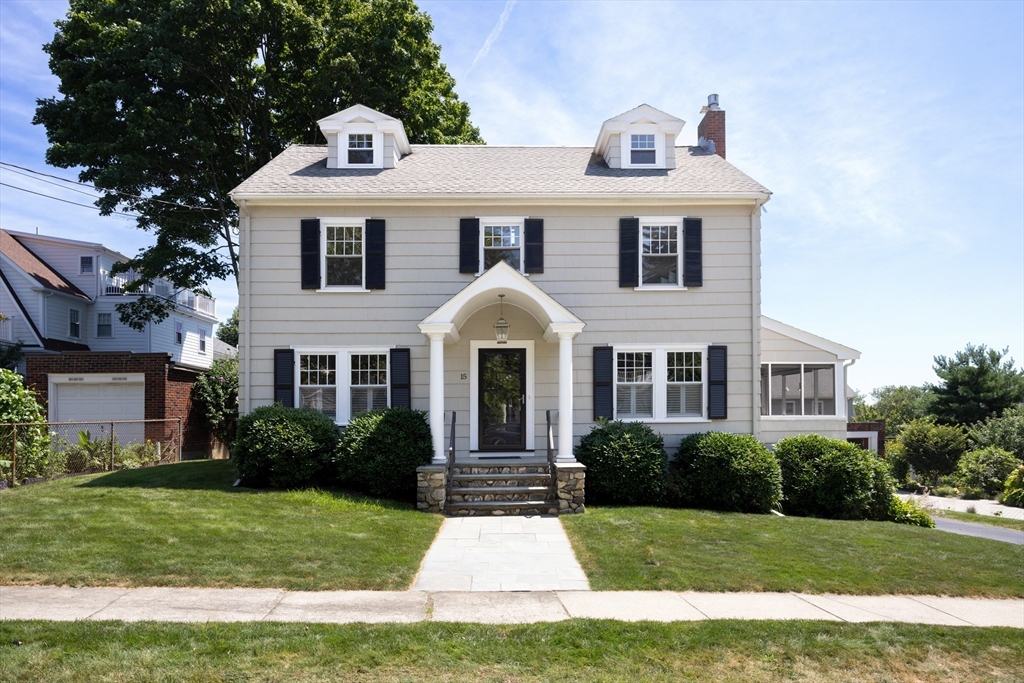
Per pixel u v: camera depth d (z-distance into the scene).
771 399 16.94
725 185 14.66
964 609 7.17
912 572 8.34
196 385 20.95
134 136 18.55
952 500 25.22
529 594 7.21
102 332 28.05
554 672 5.27
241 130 22.55
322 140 22.36
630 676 5.25
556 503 11.73
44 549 7.90
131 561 7.62
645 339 14.40
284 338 14.09
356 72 20.42
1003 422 29.59
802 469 13.29
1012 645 6.07
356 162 15.48
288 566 7.74
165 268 22.55
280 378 13.93
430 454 12.66
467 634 5.89
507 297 13.52
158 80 20.00
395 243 14.28
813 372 17.03
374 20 20.72
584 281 14.40
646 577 7.78
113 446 15.12
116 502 10.35
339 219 14.21
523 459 14.05
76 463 14.20
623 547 9.11
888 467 13.92
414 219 14.33
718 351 14.33
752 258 14.52
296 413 13.02
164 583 7.07
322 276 14.12
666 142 15.74
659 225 14.63
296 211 14.22
